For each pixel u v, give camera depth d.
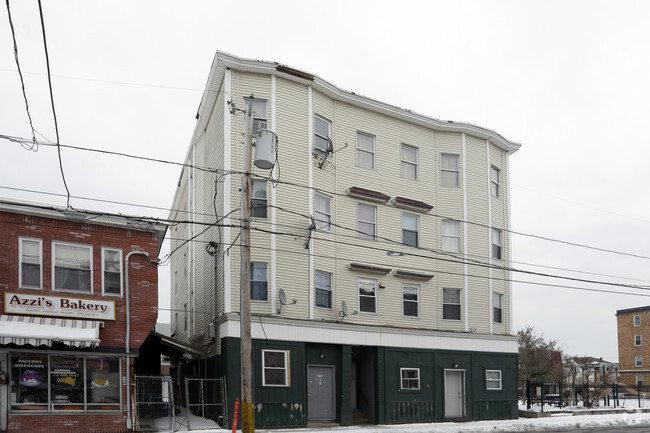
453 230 30.05
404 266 28.08
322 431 22.11
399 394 26.48
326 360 25.00
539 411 31.61
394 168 28.70
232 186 24.06
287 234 22.06
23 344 17.89
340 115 27.42
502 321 31.41
